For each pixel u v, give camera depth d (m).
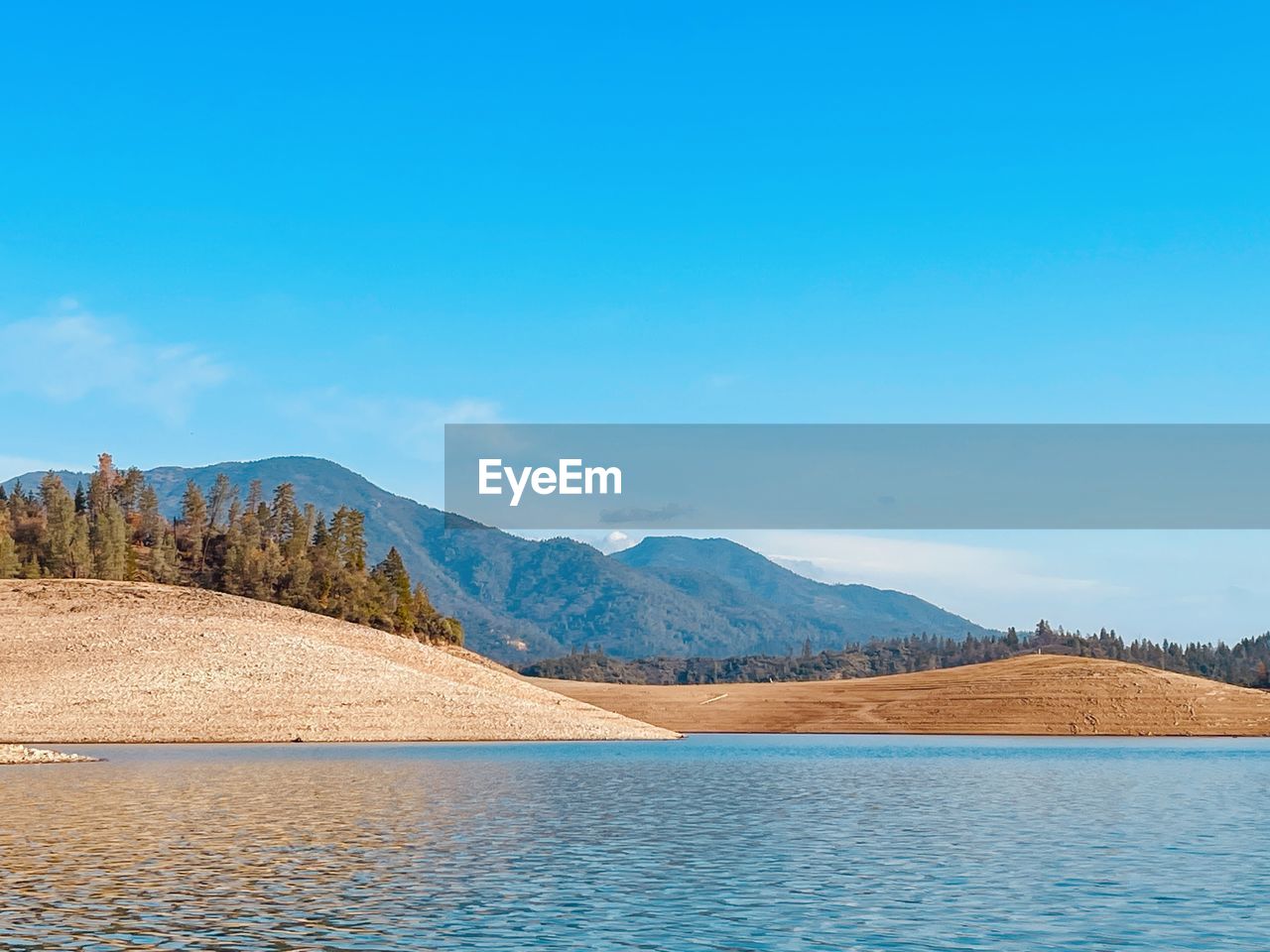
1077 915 27.95
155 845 38.22
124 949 24.05
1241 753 106.44
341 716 110.25
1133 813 50.56
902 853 37.78
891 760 92.00
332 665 119.75
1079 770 80.38
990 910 28.45
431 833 41.78
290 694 112.12
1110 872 34.19
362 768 73.88
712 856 36.78
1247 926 26.91
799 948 24.55
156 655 116.56
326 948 24.20
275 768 73.38
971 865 35.31
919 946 24.83
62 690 108.38
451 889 30.64
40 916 26.92
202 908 27.92
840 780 68.44
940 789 62.44
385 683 119.00
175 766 75.06
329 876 32.47
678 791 59.56
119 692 108.44
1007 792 60.91
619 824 45.00
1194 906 29.08
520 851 37.56
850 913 27.97
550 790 59.25
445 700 119.44
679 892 30.48
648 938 25.27
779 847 39.03
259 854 36.38
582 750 101.31
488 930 25.88
